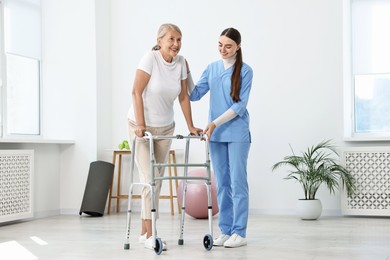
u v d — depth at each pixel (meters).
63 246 4.29
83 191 6.89
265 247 4.12
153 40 7.11
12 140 5.78
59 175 6.97
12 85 6.57
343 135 6.37
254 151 6.63
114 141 7.20
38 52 7.00
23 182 6.07
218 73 4.19
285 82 6.56
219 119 4.04
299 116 6.51
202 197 6.02
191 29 6.95
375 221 5.86
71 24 7.00
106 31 7.14
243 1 6.74
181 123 6.95
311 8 6.50
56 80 7.03
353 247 4.11
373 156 6.23
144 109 4.10
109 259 3.68
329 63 6.43
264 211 6.59
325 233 4.90
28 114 6.84
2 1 6.38
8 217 5.80
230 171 4.16
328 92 6.43
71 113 6.97
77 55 6.98
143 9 7.14
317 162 6.10
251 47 6.68
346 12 6.55
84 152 6.91
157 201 4.23
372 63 6.50
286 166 6.53
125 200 7.12
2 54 6.35
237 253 3.86
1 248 4.27
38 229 5.40
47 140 6.35
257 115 6.63
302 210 5.97
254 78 6.66
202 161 6.85
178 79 4.12
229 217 4.29
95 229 5.33
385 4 6.45
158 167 4.11
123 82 7.19
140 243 4.36
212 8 6.87
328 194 6.40
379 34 6.47
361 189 6.24
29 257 3.84
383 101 6.50
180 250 4.01
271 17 6.63
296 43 6.54
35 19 6.97
